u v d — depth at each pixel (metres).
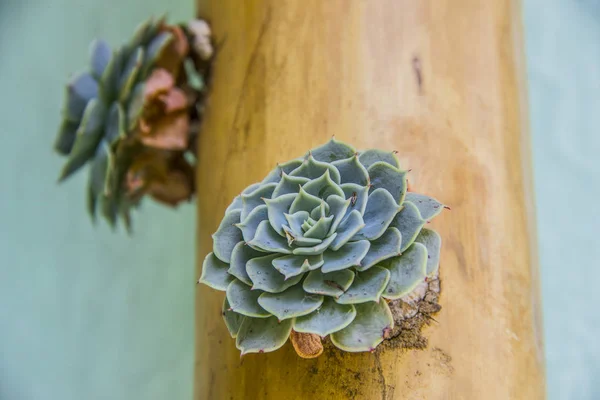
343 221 0.54
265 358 0.59
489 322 0.59
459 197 0.61
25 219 1.08
